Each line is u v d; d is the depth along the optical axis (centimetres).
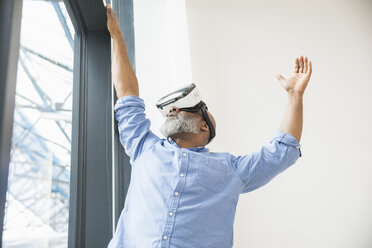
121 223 116
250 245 270
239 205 280
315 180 290
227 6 332
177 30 284
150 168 120
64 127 125
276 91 308
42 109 107
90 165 136
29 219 96
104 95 145
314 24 335
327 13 339
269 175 128
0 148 51
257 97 305
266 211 279
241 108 301
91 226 131
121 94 137
